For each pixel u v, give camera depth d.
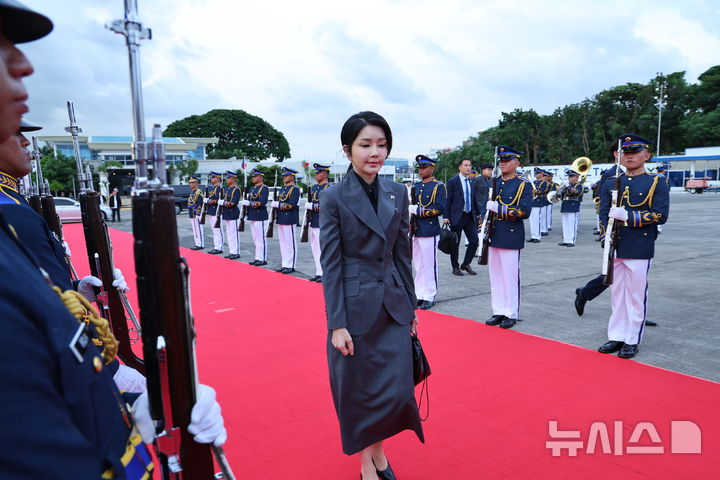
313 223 7.95
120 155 38.38
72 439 0.75
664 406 3.03
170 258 1.07
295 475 2.42
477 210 7.53
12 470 0.68
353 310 2.16
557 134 57.69
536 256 9.23
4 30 0.84
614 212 3.86
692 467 2.41
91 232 2.78
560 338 4.39
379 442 2.33
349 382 2.19
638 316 3.83
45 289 0.82
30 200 4.08
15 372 0.69
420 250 5.62
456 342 4.29
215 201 11.52
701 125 46.72
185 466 1.14
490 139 51.81
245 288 6.89
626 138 4.09
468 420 2.91
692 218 15.49
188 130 62.03
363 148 2.13
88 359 0.86
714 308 5.19
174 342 1.09
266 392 3.38
